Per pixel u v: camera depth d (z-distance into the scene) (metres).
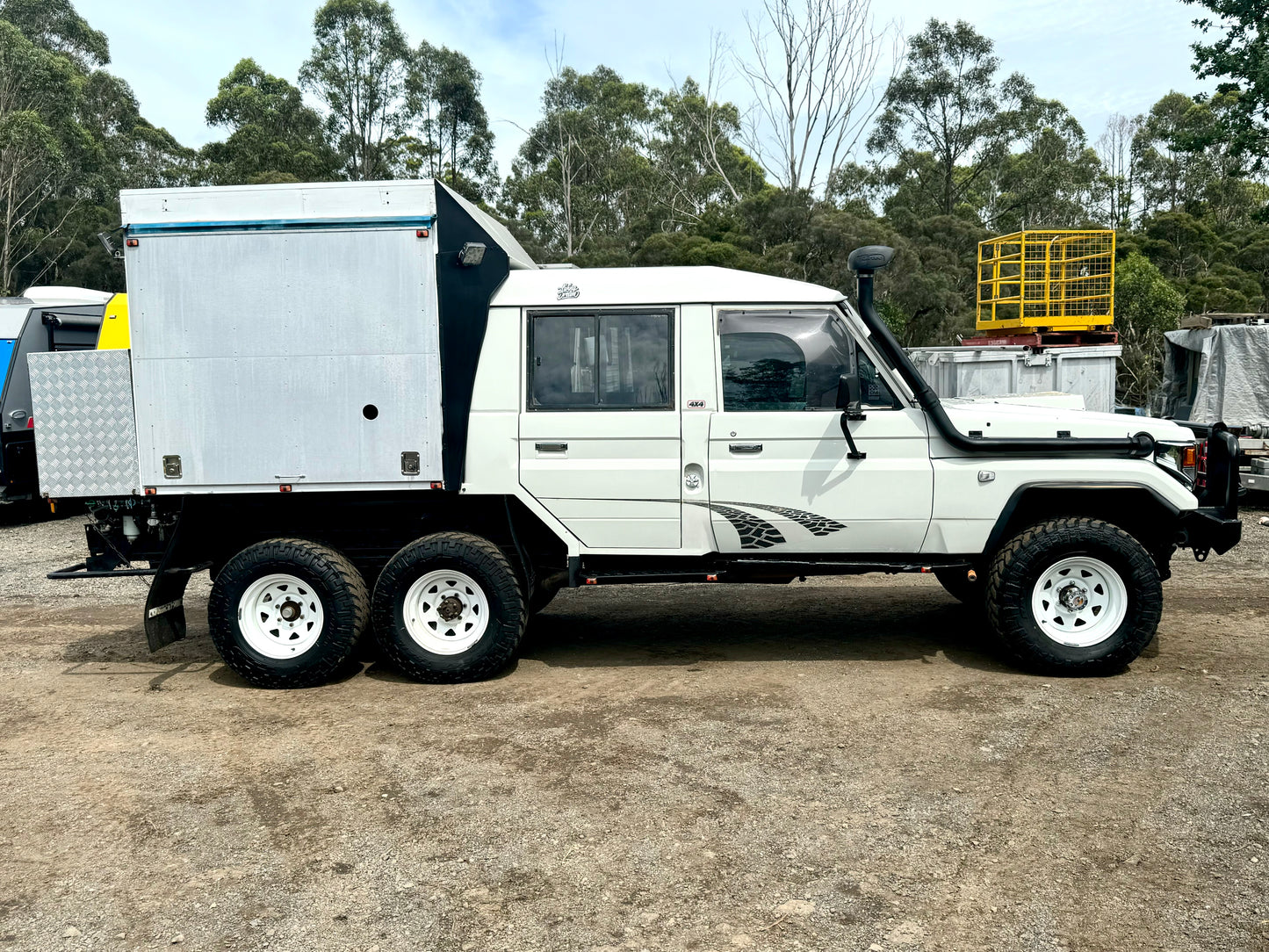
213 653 6.66
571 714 5.20
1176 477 5.72
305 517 5.88
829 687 5.54
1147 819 3.81
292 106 43.28
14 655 6.69
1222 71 18.31
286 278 5.37
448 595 5.72
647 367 5.61
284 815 4.05
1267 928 3.04
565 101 45.88
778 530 5.64
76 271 41.72
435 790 4.25
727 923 3.16
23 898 3.43
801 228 29.08
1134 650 5.50
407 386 5.41
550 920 3.20
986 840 3.69
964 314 28.19
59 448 5.57
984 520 5.61
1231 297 32.62
